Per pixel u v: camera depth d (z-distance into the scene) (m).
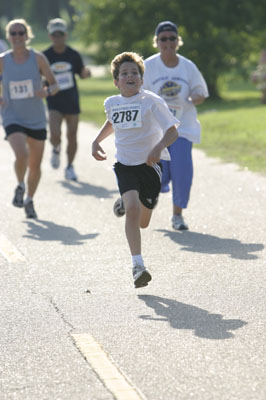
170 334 13.52
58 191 29.12
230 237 20.83
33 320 14.48
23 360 12.52
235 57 79.44
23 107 24.42
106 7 84.56
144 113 16.92
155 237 21.09
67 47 32.66
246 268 17.64
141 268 15.85
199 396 11.02
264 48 81.75
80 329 13.91
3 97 24.56
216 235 21.12
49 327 14.07
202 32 81.88
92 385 11.51
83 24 90.00
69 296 15.95
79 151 40.97
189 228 22.12
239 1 79.56
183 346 12.91
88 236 21.47
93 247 20.17
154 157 16.34
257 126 46.69
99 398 11.06
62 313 14.84
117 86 17.11
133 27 82.06
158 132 17.22
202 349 12.76
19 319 14.55
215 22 79.81
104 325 14.09
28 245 20.56
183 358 12.40
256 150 37.25
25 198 26.55
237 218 23.14
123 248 20.02
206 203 25.58
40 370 12.10
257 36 81.69
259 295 15.61
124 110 17.02
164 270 17.69
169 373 11.83
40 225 23.14
